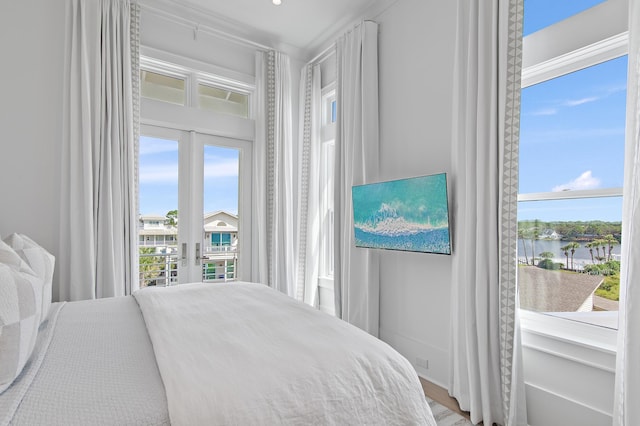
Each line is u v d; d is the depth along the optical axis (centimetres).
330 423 95
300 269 370
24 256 147
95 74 252
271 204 356
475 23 205
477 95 203
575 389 171
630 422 127
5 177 237
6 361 86
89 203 243
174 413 81
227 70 344
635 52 143
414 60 264
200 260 338
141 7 291
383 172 291
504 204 187
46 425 74
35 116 245
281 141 364
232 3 301
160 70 318
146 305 169
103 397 86
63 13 255
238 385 92
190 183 334
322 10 310
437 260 245
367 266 288
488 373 191
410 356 263
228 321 146
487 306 193
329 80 369
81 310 170
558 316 192
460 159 214
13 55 240
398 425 107
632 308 128
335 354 114
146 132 312
